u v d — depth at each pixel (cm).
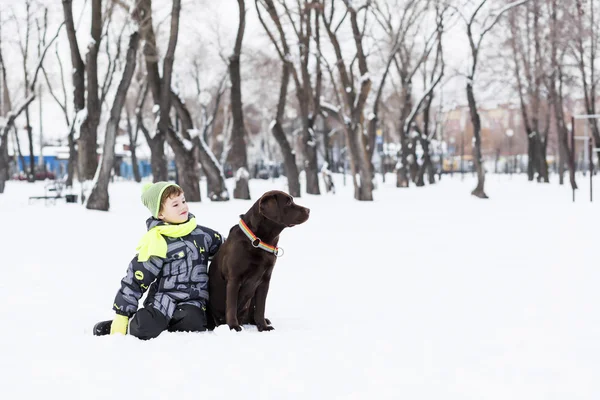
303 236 1280
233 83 2733
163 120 2417
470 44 2891
